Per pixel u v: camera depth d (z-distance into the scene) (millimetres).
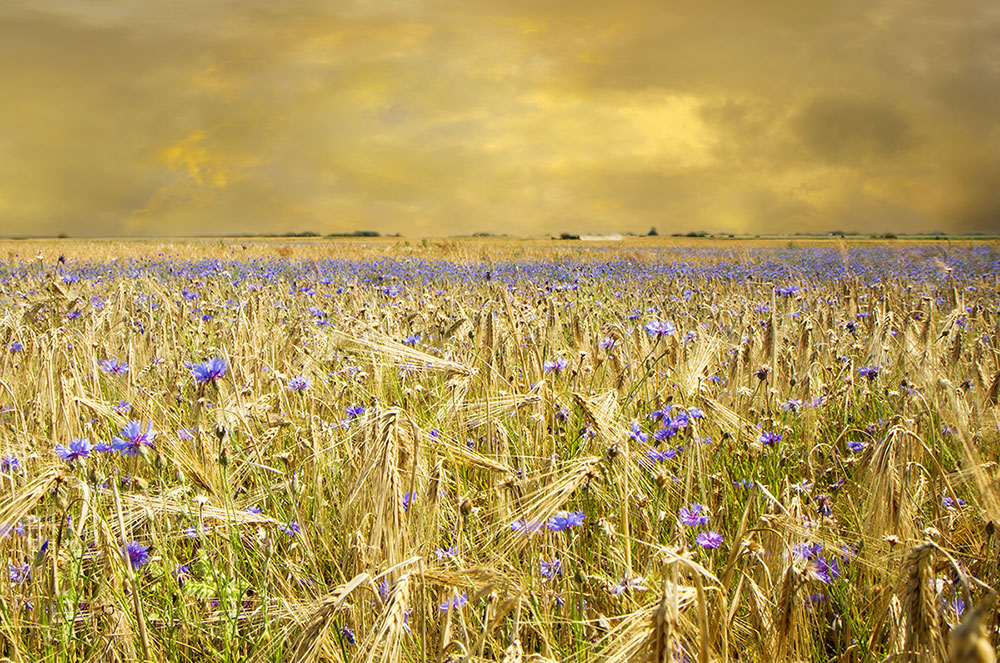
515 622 2186
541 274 18328
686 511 3271
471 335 6059
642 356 5359
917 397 4242
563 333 7066
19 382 5109
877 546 2846
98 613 2803
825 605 3109
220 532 3129
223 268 17578
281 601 2818
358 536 2773
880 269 20672
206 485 3215
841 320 7910
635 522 3416
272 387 5090
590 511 3615
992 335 6676
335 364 5758
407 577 2043
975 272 18891
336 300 9953
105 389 5641
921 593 2059
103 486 3111
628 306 10406
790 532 2639
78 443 3039
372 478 2406
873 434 4570
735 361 4922
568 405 4371
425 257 29516
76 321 7266
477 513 3301
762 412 4824
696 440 3561
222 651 2980
